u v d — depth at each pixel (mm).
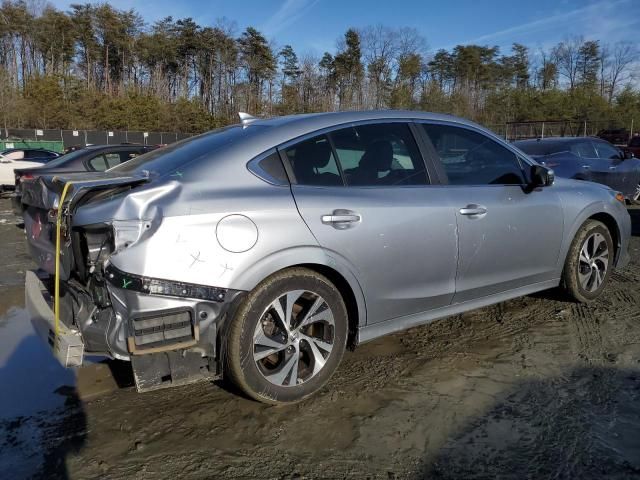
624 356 3609
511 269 3867
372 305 3176
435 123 3680
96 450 2605
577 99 53625
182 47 76250
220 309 2641
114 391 3205
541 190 4082
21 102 51219
